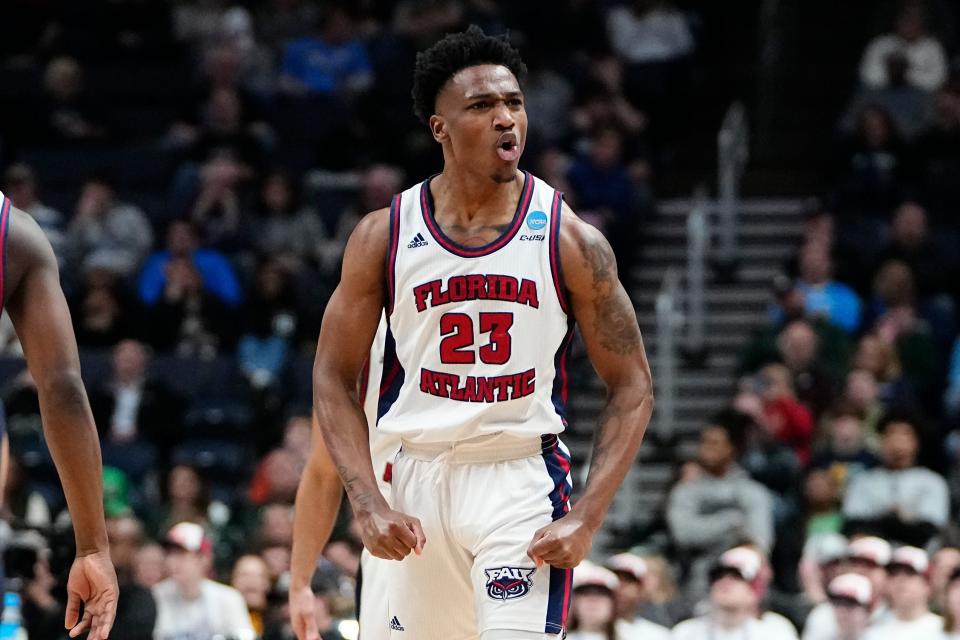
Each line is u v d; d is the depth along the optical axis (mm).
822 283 26625
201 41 33344
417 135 29250
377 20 33531
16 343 25891
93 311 26484
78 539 8367
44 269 8391
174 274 26688
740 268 29484
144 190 30547
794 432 23031
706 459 20969
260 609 17703
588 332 9062
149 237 28266
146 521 21172
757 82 33781
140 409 24547
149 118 31984
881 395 23969
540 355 8953
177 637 16984
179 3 34062
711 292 28781
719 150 32094
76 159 30797
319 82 31594
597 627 16656
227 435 24469
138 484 23672
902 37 31109
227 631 17266
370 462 8992
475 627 9352
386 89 30609
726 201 29031
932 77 30922
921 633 17109
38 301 8328
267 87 31953
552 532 8586
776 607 18812
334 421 9016
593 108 29609
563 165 28859
